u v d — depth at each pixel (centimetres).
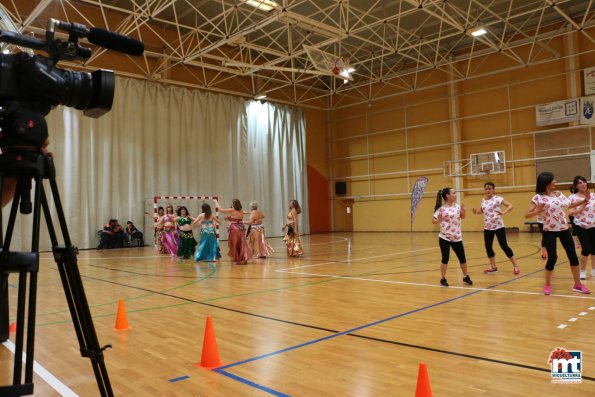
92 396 268
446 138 1952
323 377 291
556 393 255
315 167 2308
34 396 268
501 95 1809
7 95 152
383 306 507
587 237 651
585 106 1580
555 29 1678
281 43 1862
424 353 335
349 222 2309
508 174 1791
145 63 1683
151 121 1684
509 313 455
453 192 632
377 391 266
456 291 585
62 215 177
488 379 279
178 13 1592
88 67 1537
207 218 1096
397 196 2114
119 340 391
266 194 2055
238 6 1302
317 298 566
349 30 1325
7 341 387
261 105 2064
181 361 331
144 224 1644
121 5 1508
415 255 1057
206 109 1852
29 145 159
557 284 614
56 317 493
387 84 2139
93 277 812
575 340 357
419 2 1215
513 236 1546
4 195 189
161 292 640
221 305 537
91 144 1540
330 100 2336
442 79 1961
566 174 1625
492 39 1798
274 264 970
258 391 271
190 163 1786
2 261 156
